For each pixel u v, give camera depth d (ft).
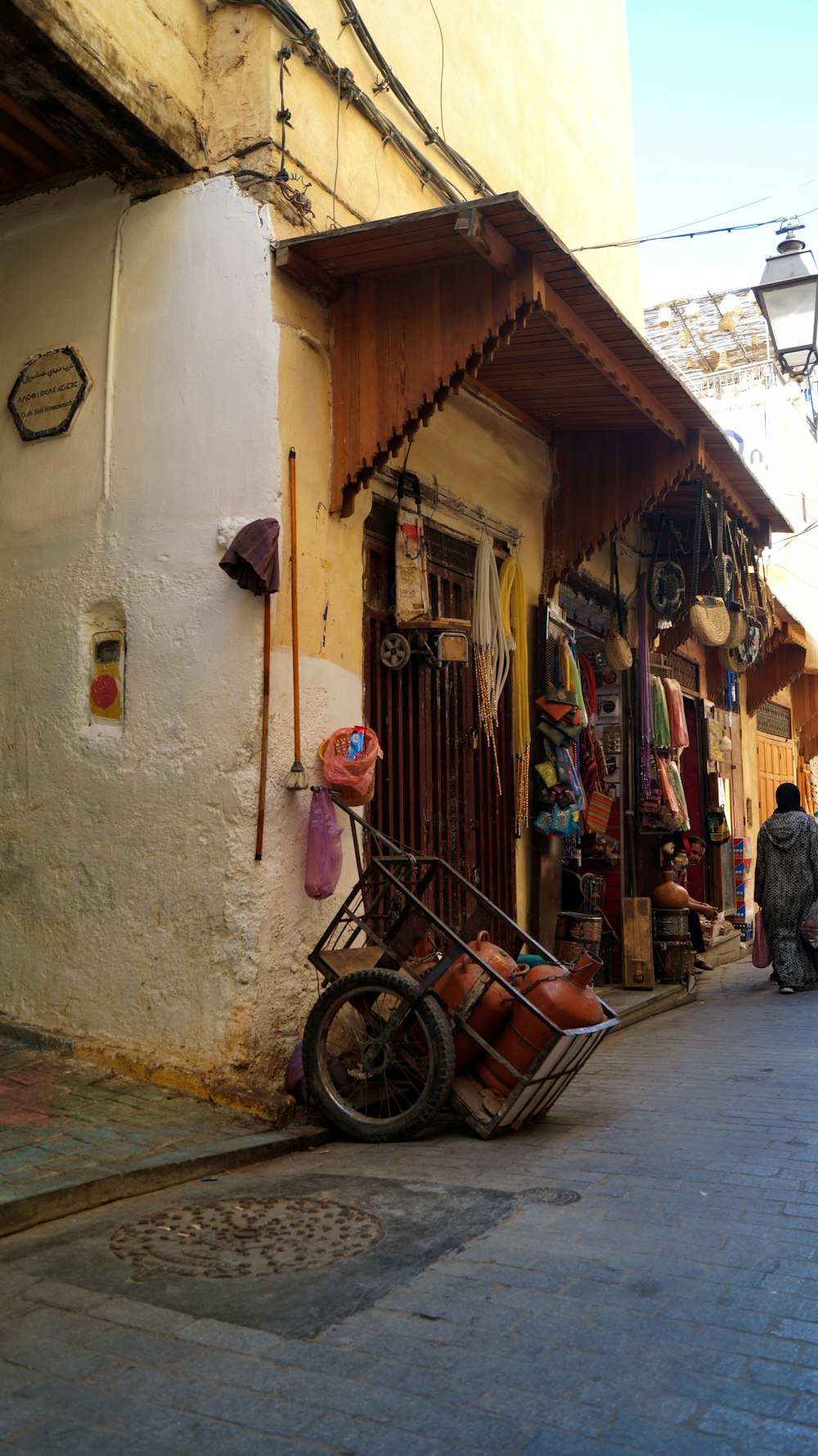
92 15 16.60
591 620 34.78
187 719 18.03
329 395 19.22
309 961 17.37
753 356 52.85
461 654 22.54
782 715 61.98
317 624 18.66
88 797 18.97
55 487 20.03
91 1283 10.62
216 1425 8.10
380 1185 13.70
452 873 17.84
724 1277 10.66
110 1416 8.22
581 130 33.73
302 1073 16.94
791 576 52.65
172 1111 16.33
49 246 20.53
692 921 33.35
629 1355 9.11
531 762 27.73
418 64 23.56
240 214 18.33
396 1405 8.35
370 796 18.62
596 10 35.83
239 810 17.34
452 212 16.39
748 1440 7.84
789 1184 13.51
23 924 19.60
